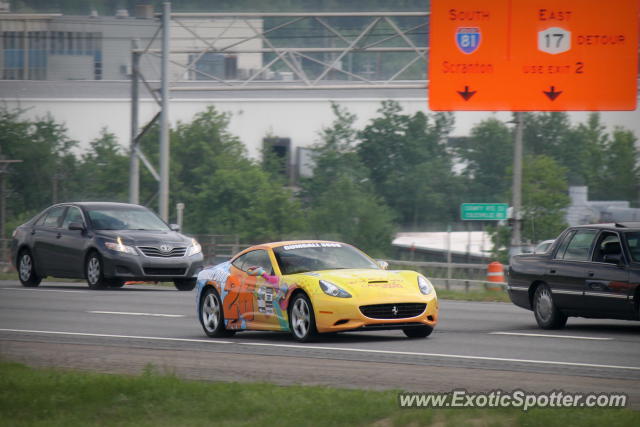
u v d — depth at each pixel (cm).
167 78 9688
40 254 7662
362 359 3519
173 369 3244
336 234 14375
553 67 8162
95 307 5978
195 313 5612
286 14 9350
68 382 2798
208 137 16325
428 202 16612
